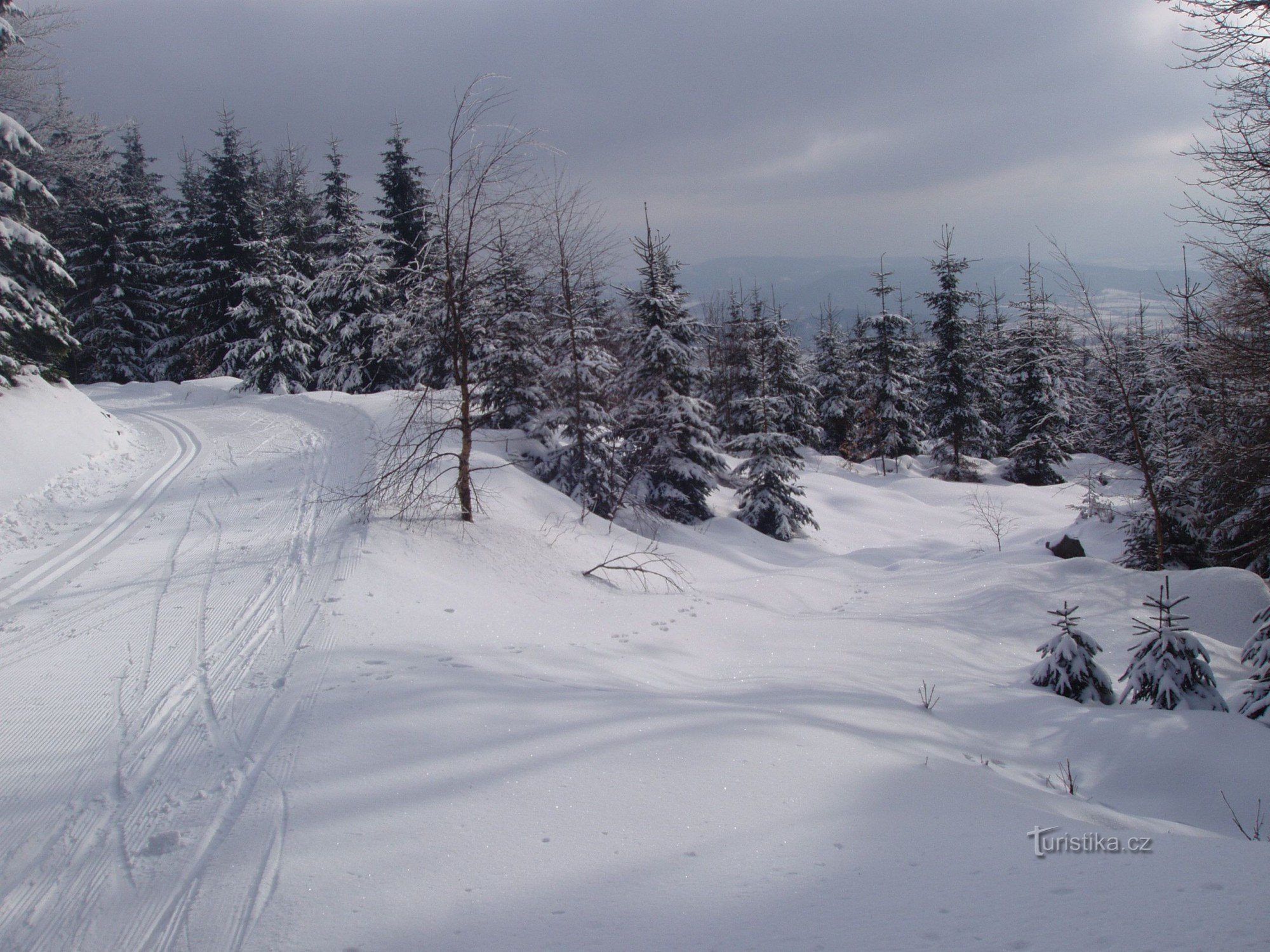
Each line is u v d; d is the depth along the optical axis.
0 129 16.55
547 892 3.70
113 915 3.68
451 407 12.88
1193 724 7.43
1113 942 2.88
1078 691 8.73
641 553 14.83
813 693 7.88
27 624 8.16
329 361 31.77
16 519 12.27
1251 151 10.89
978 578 14.23
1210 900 3.20
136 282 37.91
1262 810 6.04
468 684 6.49
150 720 5.95
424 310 11.44
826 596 14.48
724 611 11.89
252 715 5.95
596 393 19.19
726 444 33.47
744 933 3.33
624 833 4.30
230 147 37.84
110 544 11.23
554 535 13.89
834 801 4.93
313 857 3.98
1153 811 6.26
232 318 36.09
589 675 7.72
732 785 5.00
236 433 20.56
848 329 48.56
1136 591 12.76
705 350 22.56
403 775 4.87
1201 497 15.75
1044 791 6.11
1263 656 8.25
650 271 20.36
